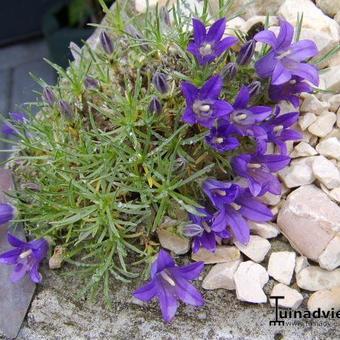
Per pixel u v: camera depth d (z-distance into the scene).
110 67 0.18
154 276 0.15
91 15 0.35
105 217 0.17
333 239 0.16
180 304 0.17
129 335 0.16
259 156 0.17
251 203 0.17
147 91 0.18
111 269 0.17
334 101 0.18
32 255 0.17
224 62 0.18
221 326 0.16
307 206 0.17
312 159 0.18
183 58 0.18
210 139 0.17
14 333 0.17
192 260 0.17
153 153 0.17
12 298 0.17
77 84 0.18
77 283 0.17
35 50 0.42
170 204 0.17
